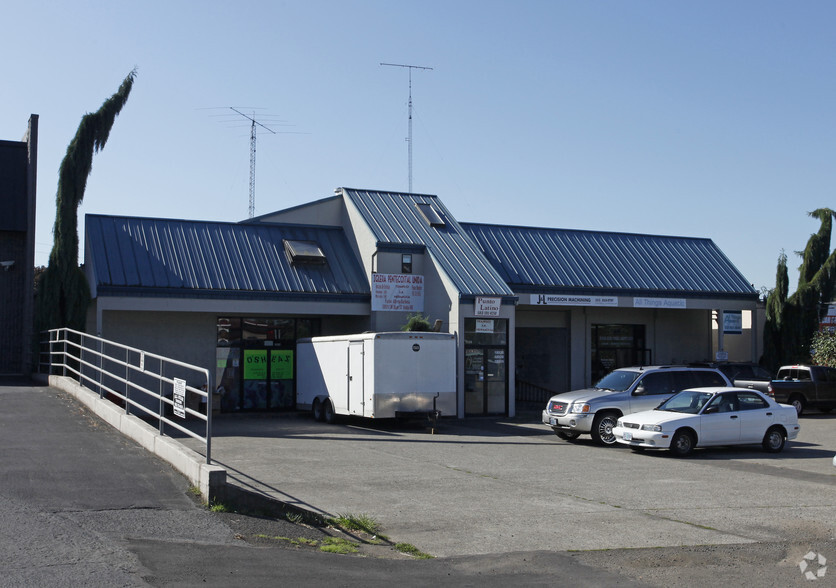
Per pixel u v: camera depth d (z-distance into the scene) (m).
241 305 27.45
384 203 32.53
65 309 25.69
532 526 10.52
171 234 29.14
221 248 29.36
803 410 29.98
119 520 9.21
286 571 7.76
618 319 35.72
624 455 17.98
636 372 21.02
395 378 22.33
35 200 30.59
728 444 18.25
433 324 28.88
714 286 35.25
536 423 25.69
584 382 34.62
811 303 35.66
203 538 8.77
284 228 31.66
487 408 27.70
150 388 27.44
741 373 30.12
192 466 10.91
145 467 11.85
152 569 7.46
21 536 8.29
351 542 9.47
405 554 9.08
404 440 20.25
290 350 29.64
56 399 18.81
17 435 14.05
